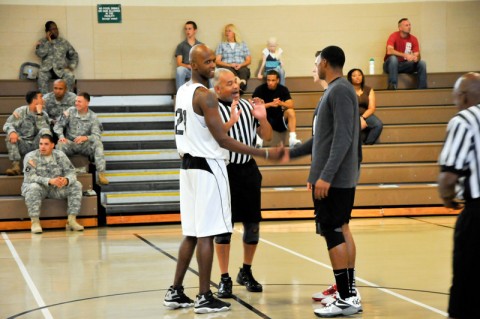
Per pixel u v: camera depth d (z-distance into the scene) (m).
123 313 5.56
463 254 3.94
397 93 13.41
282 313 5.48
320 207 5.41
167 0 14.15
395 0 14.57
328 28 14.53
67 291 6.40
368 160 12.15
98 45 14.01
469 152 3.92
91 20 13.97
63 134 11.59
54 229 10.81
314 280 6.72
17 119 11.48
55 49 13.47
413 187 11.48
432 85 14.27
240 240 9.34
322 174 5.30
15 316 5.51
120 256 8.25
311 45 14.49
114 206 11.22
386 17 14.58
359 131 5.61
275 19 14.41
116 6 14.02
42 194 10.59
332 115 5.42
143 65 14.13
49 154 10.65
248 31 14.38
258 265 7.49
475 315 3.92
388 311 5.47
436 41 14.68
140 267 7.53
